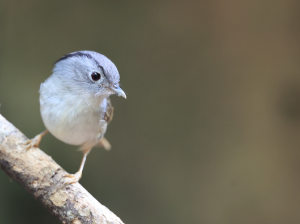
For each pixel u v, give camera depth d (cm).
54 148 1005
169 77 1107
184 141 1091
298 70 1051
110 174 1065
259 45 1077
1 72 1052
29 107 1041
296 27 1058
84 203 491
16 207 880
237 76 1087
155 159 1087
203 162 1076
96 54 591
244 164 1055
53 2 1084
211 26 1091
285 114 1048
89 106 580
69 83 564
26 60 1076
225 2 1077
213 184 1060
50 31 1088
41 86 589
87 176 1026
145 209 1051
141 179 1077
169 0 1088
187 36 1098
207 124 1090
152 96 1109
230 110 1084
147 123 1102
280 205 1023
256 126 1065
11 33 1068
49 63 1086
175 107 1103
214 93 1095
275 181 1036
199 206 1049
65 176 511
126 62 1102
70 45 1094
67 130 582
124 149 1088
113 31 1098
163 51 1105
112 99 1095
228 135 1077
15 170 512
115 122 1096
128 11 1096
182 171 1078
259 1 1069
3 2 1057
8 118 1018
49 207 496
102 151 1073
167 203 1055
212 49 1095
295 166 1032
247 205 1033
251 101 1073
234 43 1088
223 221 1032
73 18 1091
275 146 1049
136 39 1101
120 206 1040
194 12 1090
